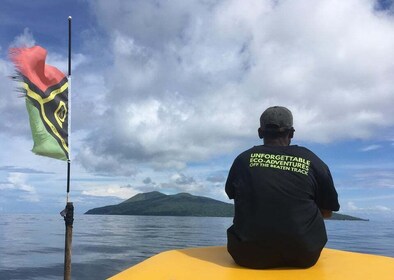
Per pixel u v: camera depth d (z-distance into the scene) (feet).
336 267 5.23
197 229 190.90
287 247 5.16
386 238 131.85
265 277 4.83
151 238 126.11
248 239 5.23
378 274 4.89
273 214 5.24
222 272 5.07
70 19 12.98
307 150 5.74
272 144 5.86
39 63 12.05
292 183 5.37
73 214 12.60
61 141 12.50
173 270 5.14
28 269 59.47
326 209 5.74
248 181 5.50
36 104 12.04
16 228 190.29
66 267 12.20
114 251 84.53
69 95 12.84
